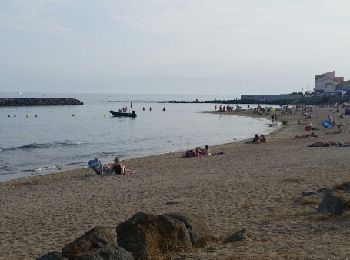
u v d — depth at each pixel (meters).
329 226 10.41
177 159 32.03
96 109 150.12
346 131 51.50
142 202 16.12
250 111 117.44
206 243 9.15
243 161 28.19
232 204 14.51
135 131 67.38
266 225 11.23
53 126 77.75
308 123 63.06
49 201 17.88
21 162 35.41
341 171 20.17
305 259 7.77
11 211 16.09
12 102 158.00
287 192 15.88
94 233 7.92
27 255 10.16
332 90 156.25
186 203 15.20
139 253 7.91
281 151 33.19
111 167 26.31
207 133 62.81
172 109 158.00
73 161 35.78
